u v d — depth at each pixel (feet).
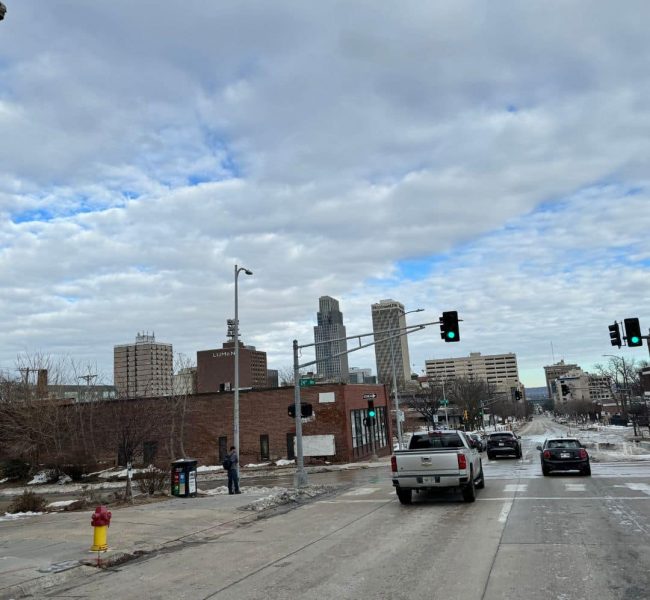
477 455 62.23
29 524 47.47
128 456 108.68
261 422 139.74
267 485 88.79
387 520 43.86
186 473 68.18
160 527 44.04
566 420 555.28
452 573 26.13
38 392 137.39
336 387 137.28
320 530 41.16
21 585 27.40
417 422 371.35
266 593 24.53
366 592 23.80
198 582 27.37
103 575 30.48
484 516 42.96
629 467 86.48
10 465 132.46
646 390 303.89
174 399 141.18
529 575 25.23
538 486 63.31
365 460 145.69
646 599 21.40
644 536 33.12
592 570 25.77
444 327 79.25
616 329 92.84
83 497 76.18
